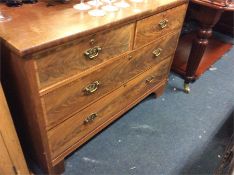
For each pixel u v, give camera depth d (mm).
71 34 794
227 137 1439
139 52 1200
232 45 2488
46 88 834
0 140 856
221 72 2084
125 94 1302
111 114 1286
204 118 1569
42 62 770
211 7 1382
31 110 875
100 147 1308
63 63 841
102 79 1062
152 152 1309
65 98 934
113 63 1071
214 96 1781
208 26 1527
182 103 1680
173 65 1980
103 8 1019
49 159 1044
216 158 1312
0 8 942
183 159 1289
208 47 2336
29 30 797
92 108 1111
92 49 917
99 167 1210
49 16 909
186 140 1400
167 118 1537
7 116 844
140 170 1214
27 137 1062
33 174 1151
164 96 1729
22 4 990
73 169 1189
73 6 1012
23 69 754
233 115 1614
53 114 925
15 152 953
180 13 1341
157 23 1199
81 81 958
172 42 1446
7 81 899
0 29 793
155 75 1490
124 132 1407
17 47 696
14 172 998
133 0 1145
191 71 1720
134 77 1291
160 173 1210
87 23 883
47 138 965
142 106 1615
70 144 1110
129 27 1036
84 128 1136
